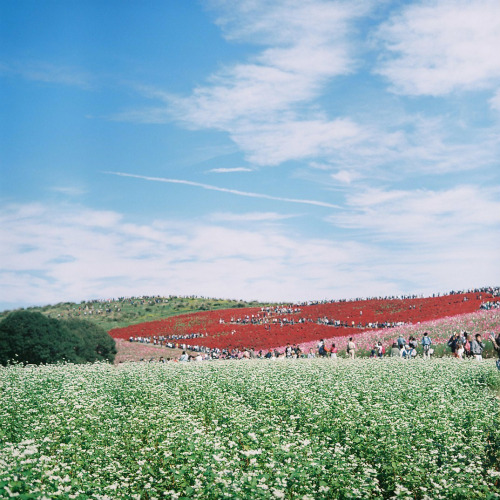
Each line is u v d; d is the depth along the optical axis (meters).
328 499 9.30
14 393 17.42
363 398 17.59
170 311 115.19
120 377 23.23
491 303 58.56
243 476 9.09
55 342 45.19
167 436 12.16
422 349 43.69
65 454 11.40
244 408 15.86
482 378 23.28
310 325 67.00
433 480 10.05
